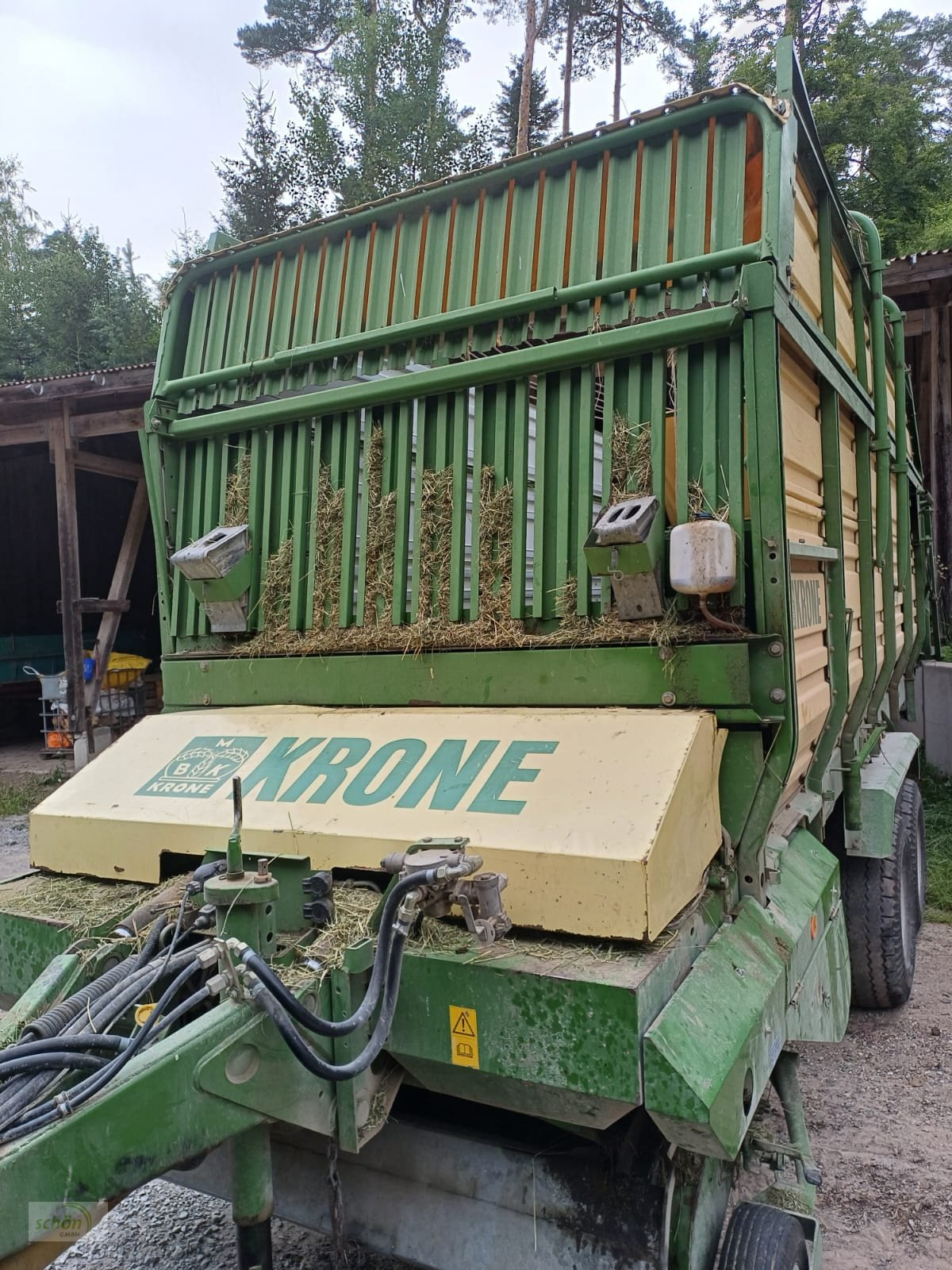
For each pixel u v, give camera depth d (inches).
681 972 82.7
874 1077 164.7
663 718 98.7
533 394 116.6
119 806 109.8
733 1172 100.4
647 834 81.4
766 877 106.7
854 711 168.9
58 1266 117.3
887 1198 130.6
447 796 94.7
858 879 179.3
